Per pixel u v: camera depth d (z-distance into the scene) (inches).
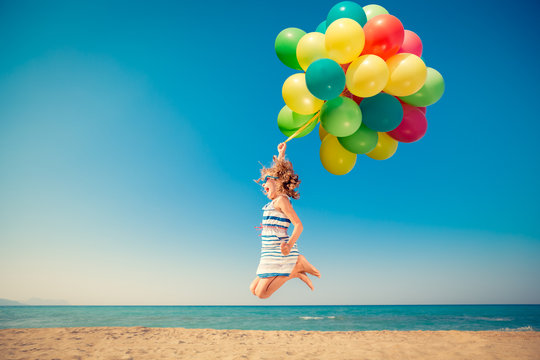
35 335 363.3
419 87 123.4
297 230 103.0
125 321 856.3
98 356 257.9
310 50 125.3
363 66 115.4
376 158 152.5
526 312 1445.6
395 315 1210.6
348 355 271.1
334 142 144.9
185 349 298.2
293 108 130.5
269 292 101.7
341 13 129.3
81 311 1378.0
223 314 1288.1
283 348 309.0
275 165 112.7
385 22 118.9
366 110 127.3
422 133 138.4
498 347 309.4
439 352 284.0
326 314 1302.9
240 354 275.1
